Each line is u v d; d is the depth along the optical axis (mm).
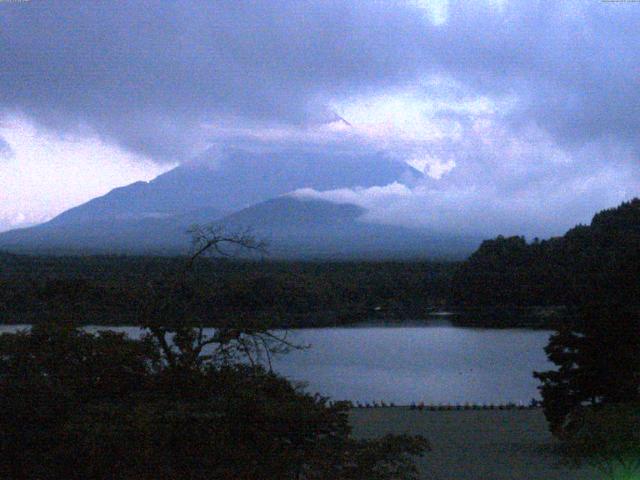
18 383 12820
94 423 12266
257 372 14977
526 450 27859
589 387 30594
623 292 44312
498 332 87062
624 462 19719
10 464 12555
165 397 13789
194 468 12188
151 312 15359
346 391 52656
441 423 35500
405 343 78438
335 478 11938
